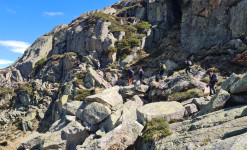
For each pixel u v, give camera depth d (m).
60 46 52.28
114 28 43.38
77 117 21.77
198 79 20.92
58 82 42.66
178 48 33.69
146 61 33.75
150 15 46.09
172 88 20.38
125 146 13.58
